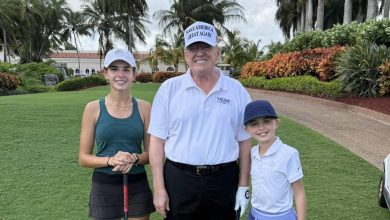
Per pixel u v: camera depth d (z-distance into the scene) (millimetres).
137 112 3002
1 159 6211
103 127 2922
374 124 9484
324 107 12711
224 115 2793
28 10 49312
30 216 4301
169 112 2852
